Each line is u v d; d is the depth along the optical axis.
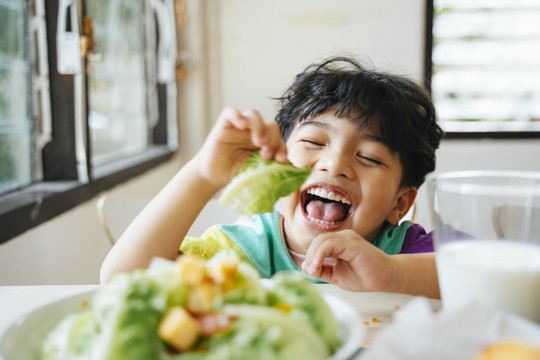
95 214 1.76
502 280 0.47
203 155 0.68
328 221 0.98
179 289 0.37
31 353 0.45
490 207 0.49
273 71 3.12
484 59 3.06
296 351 0.33
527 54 3.05
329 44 3.07
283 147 0.59
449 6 3.02
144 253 0.76
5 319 0.61
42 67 1.62
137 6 2.62
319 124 0.97
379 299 0.68
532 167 3.08
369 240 1.04
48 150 1.67
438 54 3.07
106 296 0.37
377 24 3.03
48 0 1.62
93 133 2.04
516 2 3.01
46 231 1.40
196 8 3.00
